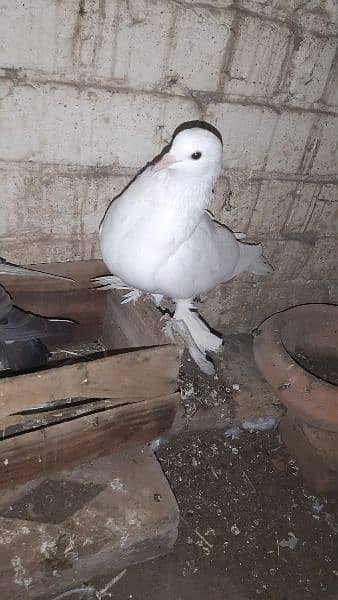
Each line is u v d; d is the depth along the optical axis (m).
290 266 0.61
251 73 0.45
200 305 0.60
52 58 0.38
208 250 0.42
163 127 0.45
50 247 0.48
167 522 0.38
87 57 0.39
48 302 0.47
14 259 0.48
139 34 0.39
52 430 0.34
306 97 0.48
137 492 0.39
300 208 0.56
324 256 0.62
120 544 0.36
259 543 0.44
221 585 0.40
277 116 0.48
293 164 0.52
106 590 0.38
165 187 0.36
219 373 0.56
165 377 0.37
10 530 0.35
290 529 0.46
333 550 0.45
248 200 0.53
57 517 0.36
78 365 0.33
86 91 0.40
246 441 0.53
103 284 0.48
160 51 0.41
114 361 0.34
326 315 0.54
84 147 0.43
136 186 0.38
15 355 0.43
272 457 0.52
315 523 0.47
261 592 0.41
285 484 0.49
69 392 0.34
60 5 0.36
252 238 0.57
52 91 0.39
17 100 0.39
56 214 0.46
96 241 0.50
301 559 0.44
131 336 0.46
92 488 0.39
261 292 0.62
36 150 0.42
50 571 0.34
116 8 0.37
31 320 0.41
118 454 0.41
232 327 0.64
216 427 0.53
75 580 0.36
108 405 0.39
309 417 0.45
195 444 0.51
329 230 0.60
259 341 0.49
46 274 0.45
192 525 0.44
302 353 0.56
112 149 0.44
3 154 0.41
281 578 0.42
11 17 0.35
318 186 0.55
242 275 0.60
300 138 0.50
